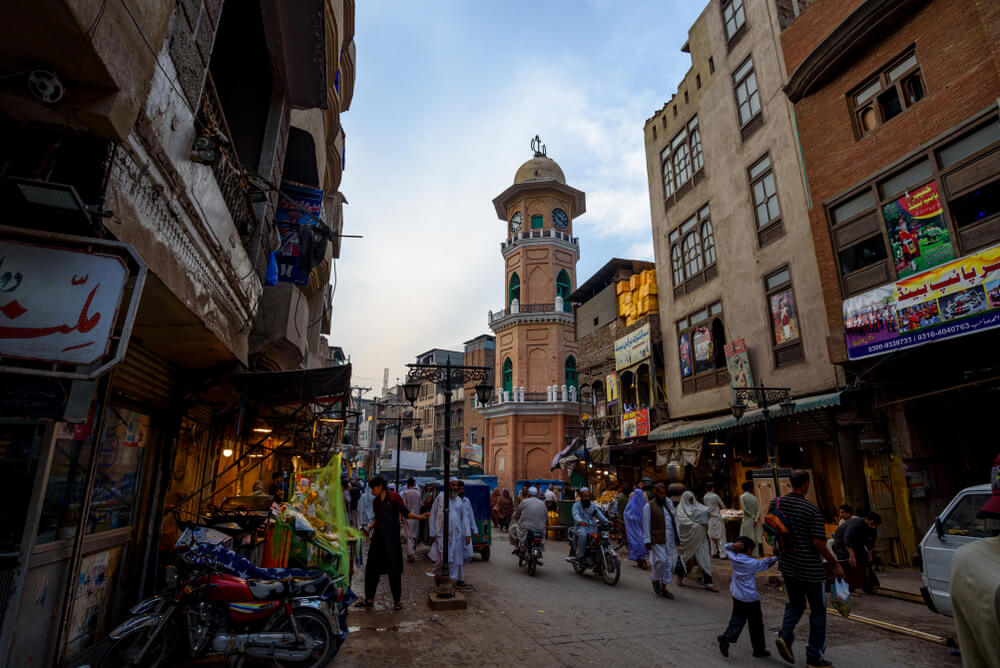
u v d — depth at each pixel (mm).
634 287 20141
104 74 2955
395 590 7062
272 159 7555
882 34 10148
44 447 3883
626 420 19203
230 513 6727
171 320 5051
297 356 9414
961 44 8789
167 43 3881
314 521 7230
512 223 41469
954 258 8562
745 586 5195
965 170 8562
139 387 5781
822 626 4773
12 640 3604
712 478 15180
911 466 9688
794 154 12797
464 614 6816
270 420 9875
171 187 4195
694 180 17016
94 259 3156
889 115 10102
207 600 4434
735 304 14477
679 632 6066
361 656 5066
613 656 5199
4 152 3086
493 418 38000
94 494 4965
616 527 14328
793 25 12625
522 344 37281
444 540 7758
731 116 15344
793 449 12711
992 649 1286
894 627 6035
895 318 9211
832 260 10750
